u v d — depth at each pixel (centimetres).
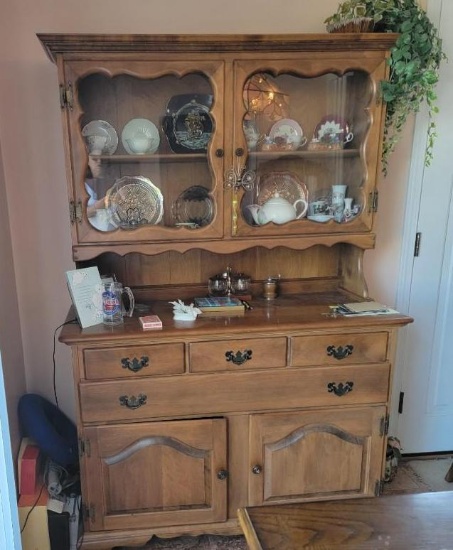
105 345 150
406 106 171
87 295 158
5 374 167
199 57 151
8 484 139
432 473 222
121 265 189
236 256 196
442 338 226
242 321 161
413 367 227
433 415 233
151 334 150
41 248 190
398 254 215
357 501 99
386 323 162
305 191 180
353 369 165
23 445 179
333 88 171
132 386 155
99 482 160
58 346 199
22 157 181
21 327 194
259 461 167
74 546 169
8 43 173
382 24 162
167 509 167
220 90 154
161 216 172
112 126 164
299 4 185
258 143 168
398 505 97
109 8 176
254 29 184
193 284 195
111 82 158
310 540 87
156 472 162
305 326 158
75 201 155
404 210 211
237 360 158
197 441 162
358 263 188
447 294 222
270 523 91
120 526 165
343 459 172
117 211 168
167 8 178
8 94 176
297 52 155
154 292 192
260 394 162
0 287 167
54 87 178
